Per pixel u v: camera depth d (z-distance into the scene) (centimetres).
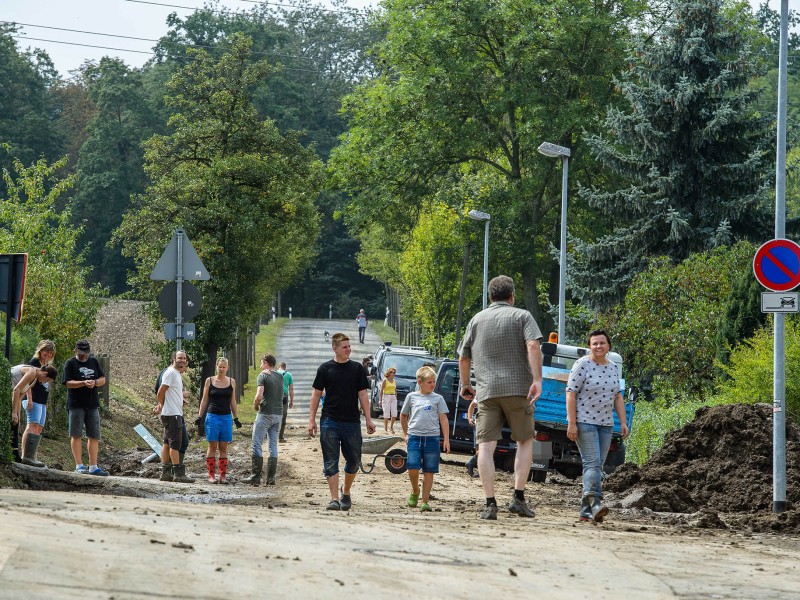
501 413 2620
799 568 2000
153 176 9919
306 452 5897
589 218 11800
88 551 1351
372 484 4212
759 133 9388
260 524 1941
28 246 7238
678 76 9244
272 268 10638
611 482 4172
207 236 9531
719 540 2512
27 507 1825
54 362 6100
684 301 7600
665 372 7481
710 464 4000
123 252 9675
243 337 11381
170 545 1481
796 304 3478
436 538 1973
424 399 3122
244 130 9844
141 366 12231
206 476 4472
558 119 11119
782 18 3797
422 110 11888
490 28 11706
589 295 9456
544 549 1941
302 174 9881
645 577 1692
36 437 3934
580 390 2797
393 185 12200
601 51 11369
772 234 9356
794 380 4822
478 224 12250
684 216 9200
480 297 14125
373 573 1445
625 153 10894
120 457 5509
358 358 17338
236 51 9869
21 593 1084
